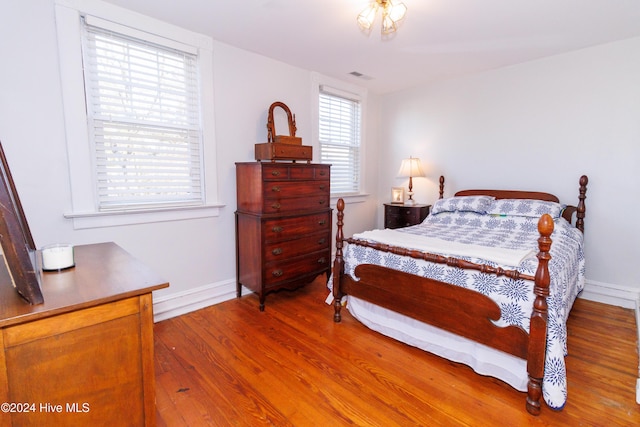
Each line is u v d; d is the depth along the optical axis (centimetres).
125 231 237
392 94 436
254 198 270
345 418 154
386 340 226
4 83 186
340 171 408
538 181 327
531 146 329
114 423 106
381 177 457
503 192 344
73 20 204
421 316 201
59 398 95
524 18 232
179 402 164
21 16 188
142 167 243
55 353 93
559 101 309
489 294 173
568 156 308
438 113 393
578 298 305
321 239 313
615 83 280
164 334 233
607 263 295
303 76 344
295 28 248
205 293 283
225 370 191
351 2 211
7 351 85
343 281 248
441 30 251
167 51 247
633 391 171
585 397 167
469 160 372
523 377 168
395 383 180
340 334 234
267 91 312
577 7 217
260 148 285
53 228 207
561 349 155
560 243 238
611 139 286
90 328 99
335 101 392
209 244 283
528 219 293
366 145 435
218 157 282
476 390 174
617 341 224
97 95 220
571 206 304
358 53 300
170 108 253
